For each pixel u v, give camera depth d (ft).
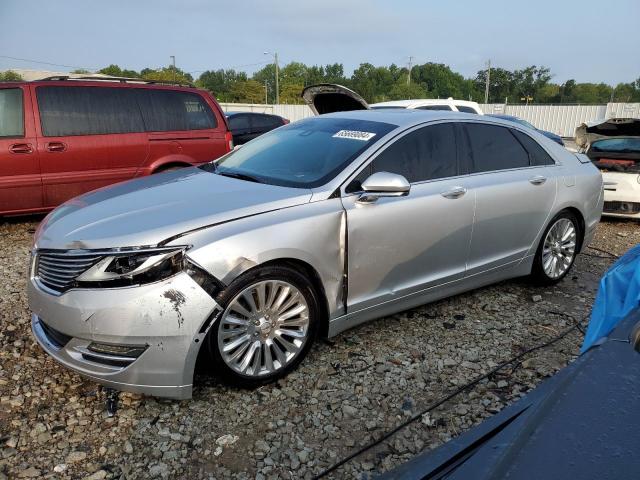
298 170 11.53
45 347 9.50
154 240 8.70
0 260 17.31
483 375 10.69
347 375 10.52
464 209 12.51
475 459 3.88
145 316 8.50
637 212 25.55
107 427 8.82
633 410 3.90
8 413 9.07
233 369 9.50
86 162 20.61
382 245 11.13
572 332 12.87
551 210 14.79
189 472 7.88
